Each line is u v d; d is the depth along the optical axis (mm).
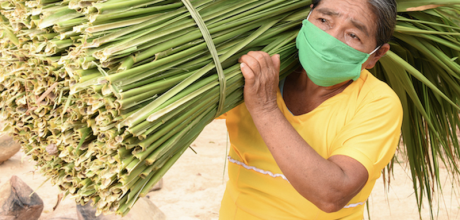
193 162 4281
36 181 3529
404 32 1529
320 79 1275
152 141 1060
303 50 1276
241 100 1319
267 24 1336
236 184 1471
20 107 1287
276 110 1216
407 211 3650
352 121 1259
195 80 1145
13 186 2609
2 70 1297
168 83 1093
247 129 1407
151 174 1157
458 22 1640
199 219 3168
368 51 1234
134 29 1054
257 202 1396
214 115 1262
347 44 1208
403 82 1665
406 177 4336
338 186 1143
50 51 1118
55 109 1198
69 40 1107
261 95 1200
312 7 1301
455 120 1828
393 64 1611
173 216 3197
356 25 1189
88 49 1016
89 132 1120
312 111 1327
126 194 1116
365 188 1350
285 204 1338
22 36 1200
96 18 1010
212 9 1227
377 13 1190
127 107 1007
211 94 1187
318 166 1141
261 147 1371
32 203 2586
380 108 1258
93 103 1017
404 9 1489
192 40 1150
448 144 1893
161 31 1088
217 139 5180
